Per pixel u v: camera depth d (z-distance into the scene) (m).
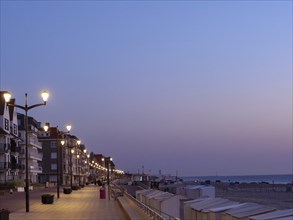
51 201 43.56
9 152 87.12
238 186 128.12
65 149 136.88
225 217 12.94
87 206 40.69
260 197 86.81
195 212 16.53
